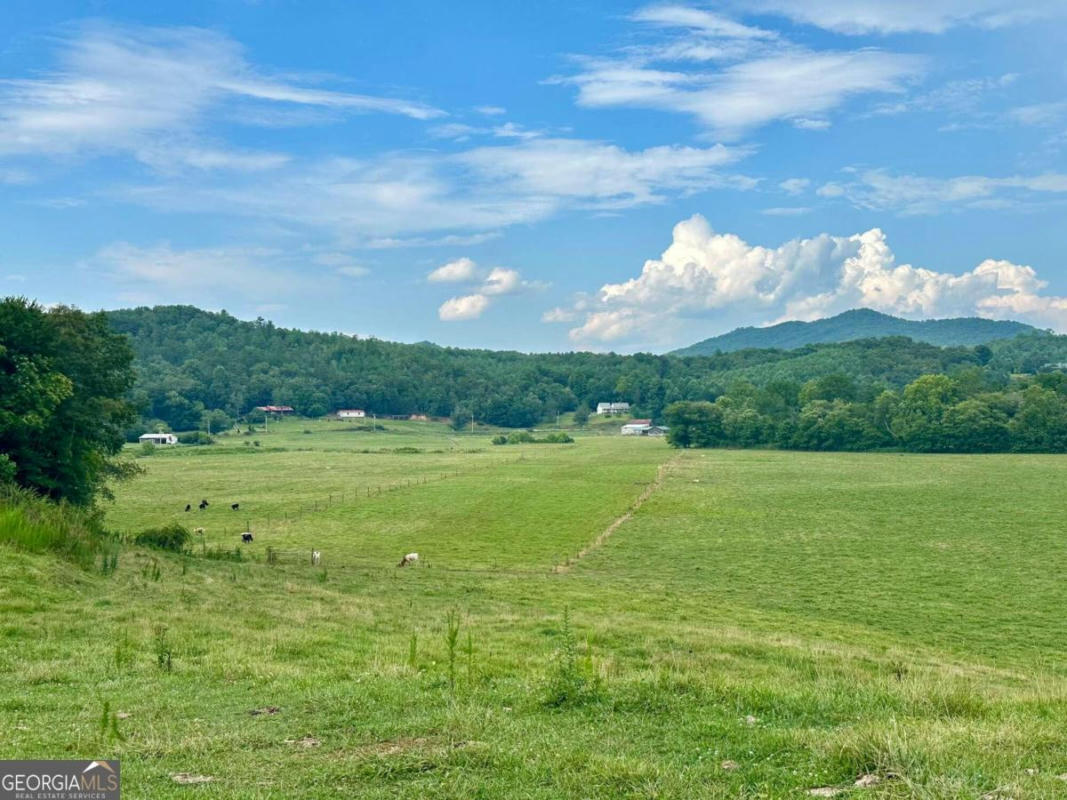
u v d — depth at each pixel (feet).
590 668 53.36
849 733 36.65
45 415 148.46
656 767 33.47
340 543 229.25
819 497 329.52
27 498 128.98
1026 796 29.76
